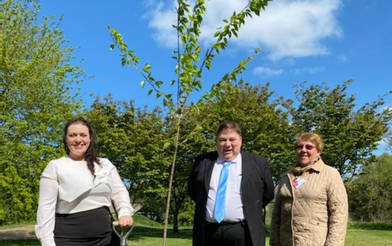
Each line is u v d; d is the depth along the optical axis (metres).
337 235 3.54
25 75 13.60
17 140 13.41
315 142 3.86
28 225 25.14
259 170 3.59
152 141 18.33
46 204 2.77
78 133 2.92
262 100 20.73
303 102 21.22
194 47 3.95
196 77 3.96
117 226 2.82
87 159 2.95
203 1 3.87
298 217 3.70
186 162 20.25
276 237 4.02
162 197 19.45
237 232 3.42
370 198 33.06
